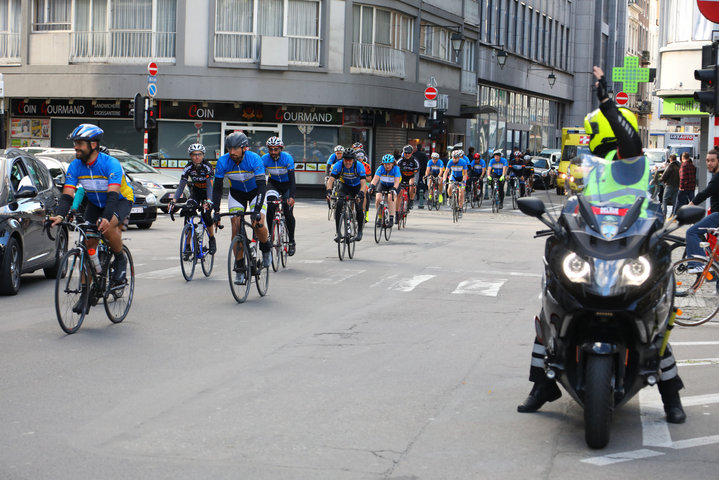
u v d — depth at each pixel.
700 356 9.47
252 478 5.42
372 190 24.14
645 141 99.50
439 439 6.29
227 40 39.03
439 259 17.95
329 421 6.69
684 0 35.81
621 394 6.09
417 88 44.84
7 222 12.58
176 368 8.30
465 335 10.21
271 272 15.45
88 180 10.02
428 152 48.16
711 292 11.51
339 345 9.50
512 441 6.27
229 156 12.32
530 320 11.32
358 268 16.23
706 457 5.95
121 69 38.97
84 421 6.56
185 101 39.53
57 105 40.62
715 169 12.66
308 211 31.56
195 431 6.37
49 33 39.97
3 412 6.77
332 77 40.16
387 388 7.72
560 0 74.31
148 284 13.77
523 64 64.69
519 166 38.84
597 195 6.39
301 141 40.66
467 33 52.16
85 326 10.30
